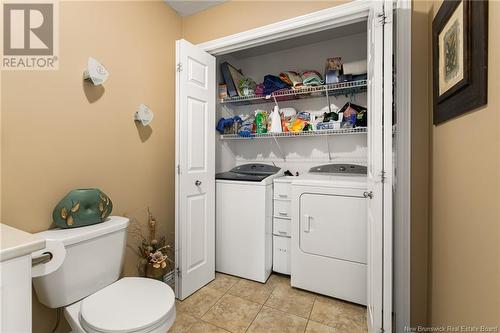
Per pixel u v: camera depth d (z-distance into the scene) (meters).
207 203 2.07
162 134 2.01
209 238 2.09
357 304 1.78
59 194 1.33
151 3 1.89
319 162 2.51
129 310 1.07
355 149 2.37
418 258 1.39
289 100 2.61
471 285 0.89
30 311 0.75
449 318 1.08
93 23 1.49
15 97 1.17
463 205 0.95
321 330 1.53
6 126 1.14
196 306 1.76
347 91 2.25
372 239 1.28
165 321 1.07
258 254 2.09
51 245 1.11
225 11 2.01
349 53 2.34
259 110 2.61
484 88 0.78
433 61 1.25
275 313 1.69
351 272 1.77
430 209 1.33
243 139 2.86
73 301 1.18
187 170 1.85
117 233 1.39
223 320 1.62
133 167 1.77
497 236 0.74
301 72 2.52
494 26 0.74
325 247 1.85
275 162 2.72
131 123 1.75
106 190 1.59
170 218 2.10
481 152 0.82
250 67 2.81
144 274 1.86
